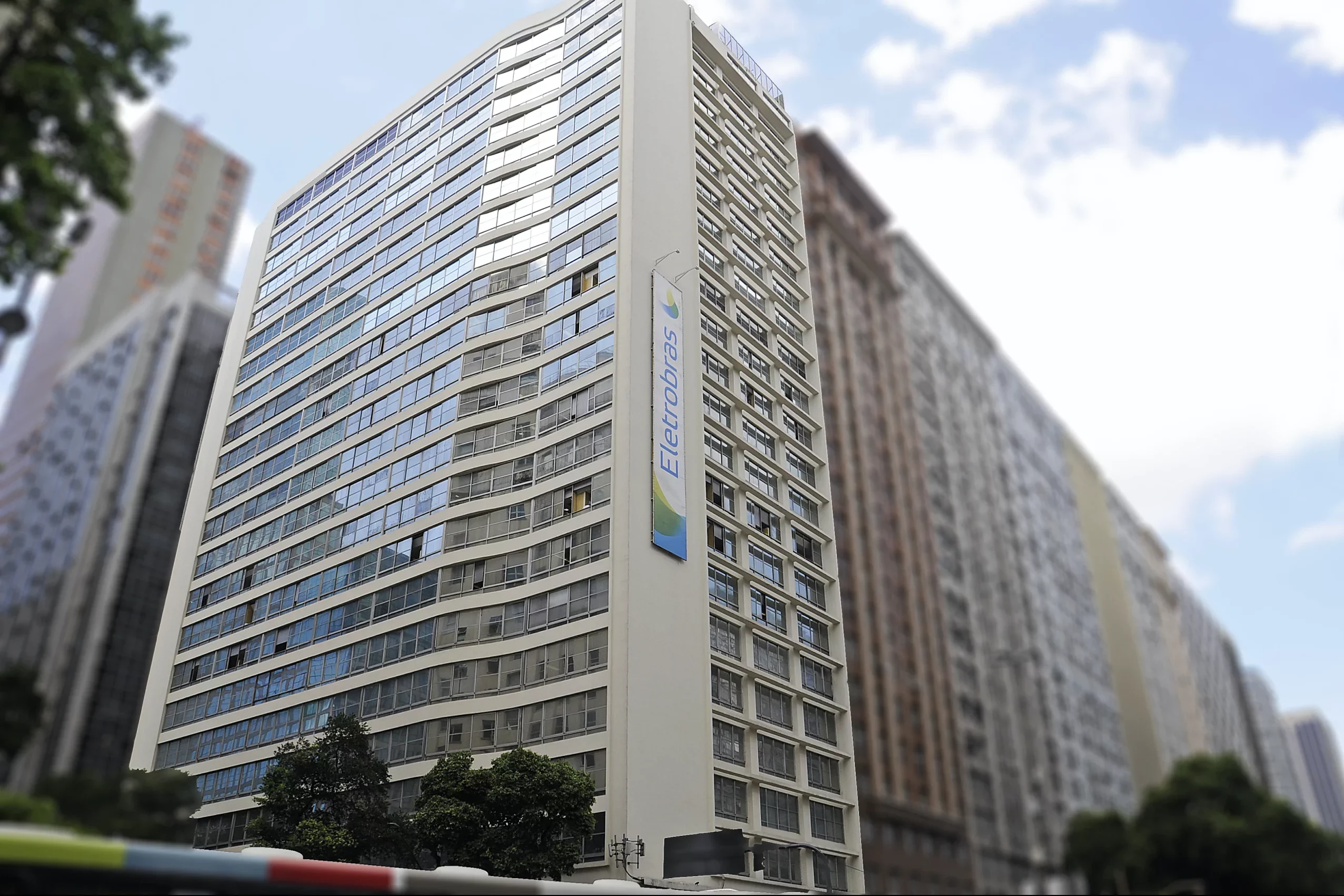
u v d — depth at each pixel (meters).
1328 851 106.56
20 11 23.33
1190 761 116.38
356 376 69.56
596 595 51.38
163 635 71.56
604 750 47.53
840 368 115.06
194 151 188.75
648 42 67.75
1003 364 179.00
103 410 136.25
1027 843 119.25
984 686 124.12
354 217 77.56
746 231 73.81
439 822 43.69
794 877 54.75
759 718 56.88
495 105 71.38
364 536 62.62
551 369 59.38
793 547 64.94
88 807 53.53
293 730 59.56
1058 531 176.00
